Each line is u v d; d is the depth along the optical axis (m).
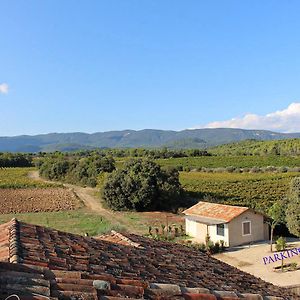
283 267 27.88
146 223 47.38
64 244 6.24
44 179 102.56
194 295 4.21
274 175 90.12
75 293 3.53
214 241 36.59
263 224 37.25
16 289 3.32
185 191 68.44
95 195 73.75
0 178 99.81
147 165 60.66
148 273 5.63
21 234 6.16
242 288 6.55
